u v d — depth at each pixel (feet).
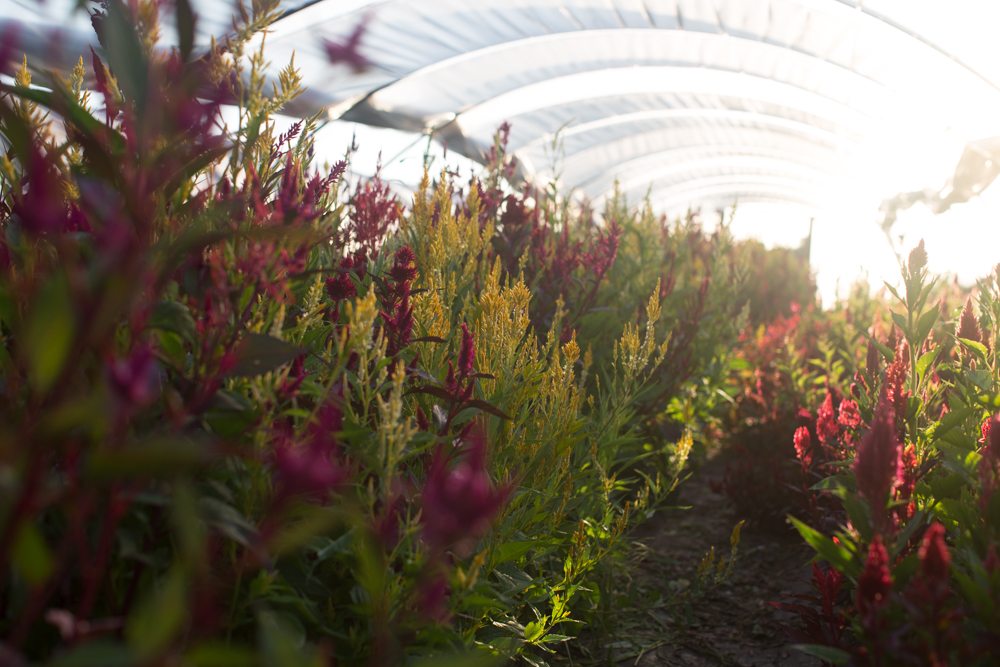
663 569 15.21
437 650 7.11
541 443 9.43
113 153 5.40
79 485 4.32
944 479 8.78
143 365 3.79
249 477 6.02
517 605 9.45
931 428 9.31
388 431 6.28
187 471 5.56
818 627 8.23
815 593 12.32
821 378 20.10
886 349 11.00
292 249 6.10
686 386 20.27
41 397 4.98
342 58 5.97
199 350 5.83
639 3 33.76
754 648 12.19
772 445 19.79
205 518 4.97
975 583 6.53
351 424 6.81
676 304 21.04
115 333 5.58
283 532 5.92
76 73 7.19
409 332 8.50
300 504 5.81
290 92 6.59
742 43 36.68
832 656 6.63
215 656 3.68
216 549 5.89
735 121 56.29
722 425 23.95
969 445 9.19
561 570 11.32
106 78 6.08
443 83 41.19
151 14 5.35
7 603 5.28
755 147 64.28
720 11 33.60
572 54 41.16
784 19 32.91
